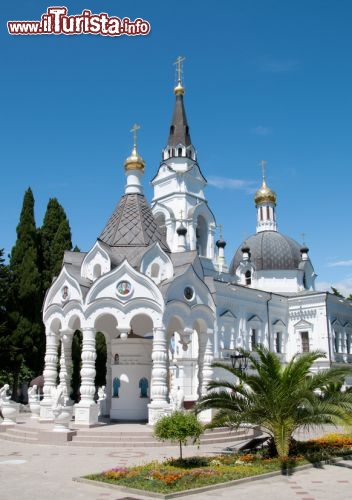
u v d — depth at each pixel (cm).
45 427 2730
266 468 1744
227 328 5362
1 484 1588
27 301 5184
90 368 2698
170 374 4903
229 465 1800
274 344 5909
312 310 6028
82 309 2748
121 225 3206
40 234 5750
